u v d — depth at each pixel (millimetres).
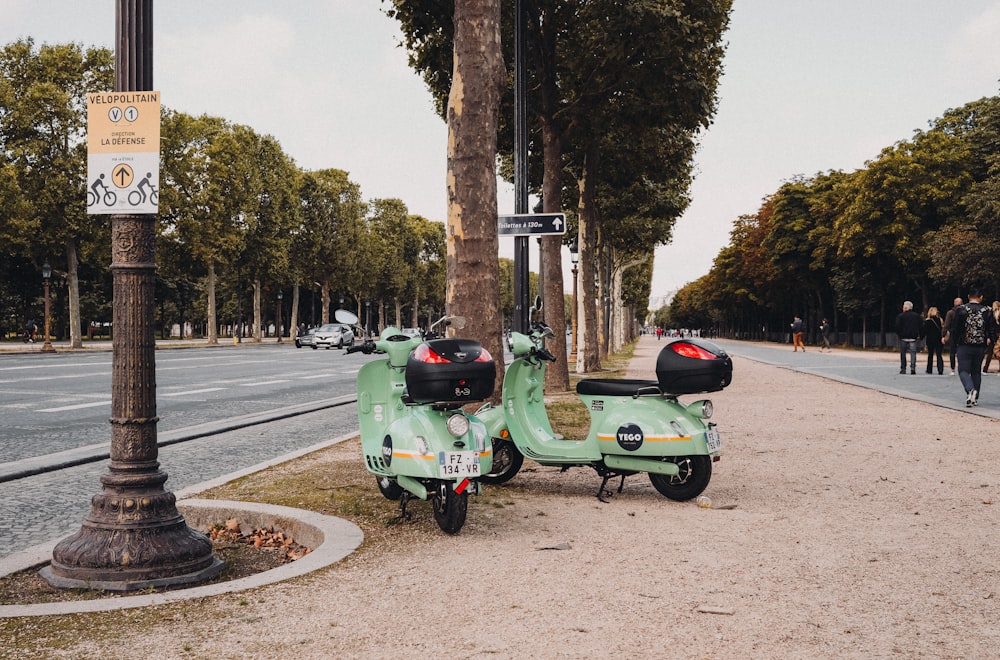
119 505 4641
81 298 73875
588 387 6859
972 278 40781
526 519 5945
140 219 4719
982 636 3553
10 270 62656
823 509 6238
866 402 15047
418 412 5672
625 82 16438
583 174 23016
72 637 3551
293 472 7754
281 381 21125
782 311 89875
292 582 4352
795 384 19859
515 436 6953
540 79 17516
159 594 4121
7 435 10641
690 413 6566
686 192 27891
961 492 6859
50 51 39469
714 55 18766
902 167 47281
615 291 52250
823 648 3412
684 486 6629
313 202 67750
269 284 69312
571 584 4305
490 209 8445
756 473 7828
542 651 3375
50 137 39250
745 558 4832
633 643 3465
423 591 4191
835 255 55469
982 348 13648
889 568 4613
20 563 4770
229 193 53156
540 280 17672
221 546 5574
